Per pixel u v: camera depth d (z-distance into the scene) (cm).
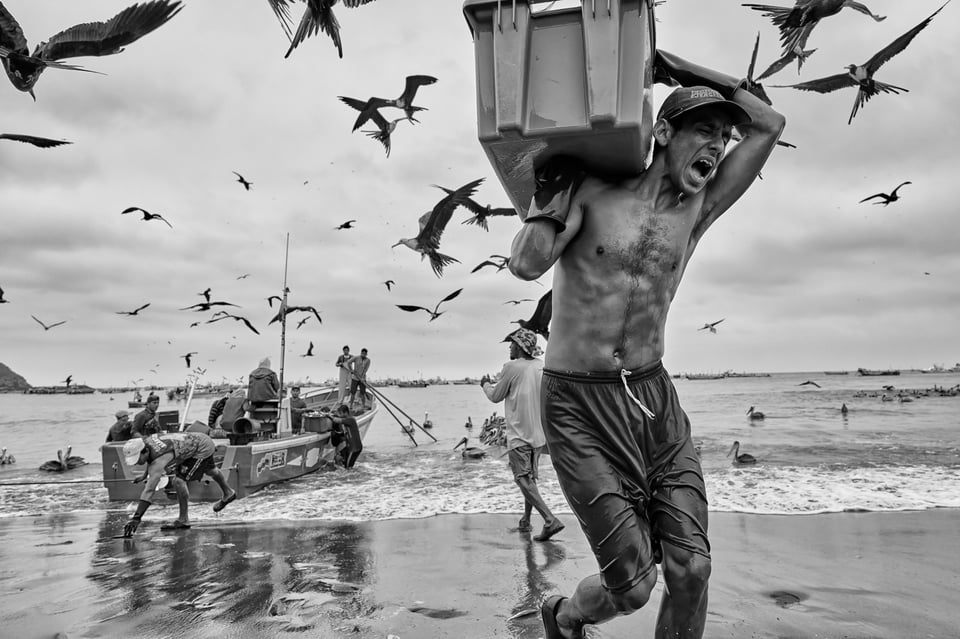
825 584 457
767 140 288
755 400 4088
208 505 951
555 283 297
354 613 424
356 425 1306
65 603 463
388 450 1672
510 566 532
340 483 1094
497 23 241
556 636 325
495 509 817
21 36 366
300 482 1118
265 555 601
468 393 8494
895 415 2447
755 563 512
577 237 280
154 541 693
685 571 260
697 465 281
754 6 445
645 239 273
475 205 705
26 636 399
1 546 678
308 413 1302
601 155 260
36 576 544
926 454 1173
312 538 673
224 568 555
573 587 470
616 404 277
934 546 555
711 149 261
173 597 473
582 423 280
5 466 1558
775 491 833
